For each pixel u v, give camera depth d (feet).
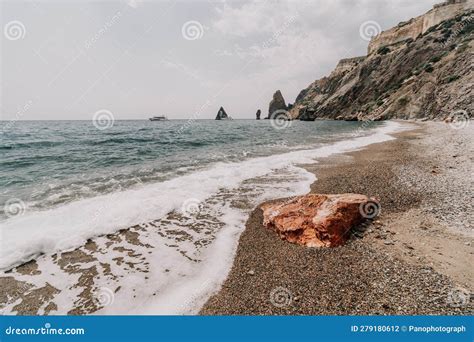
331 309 15.02
